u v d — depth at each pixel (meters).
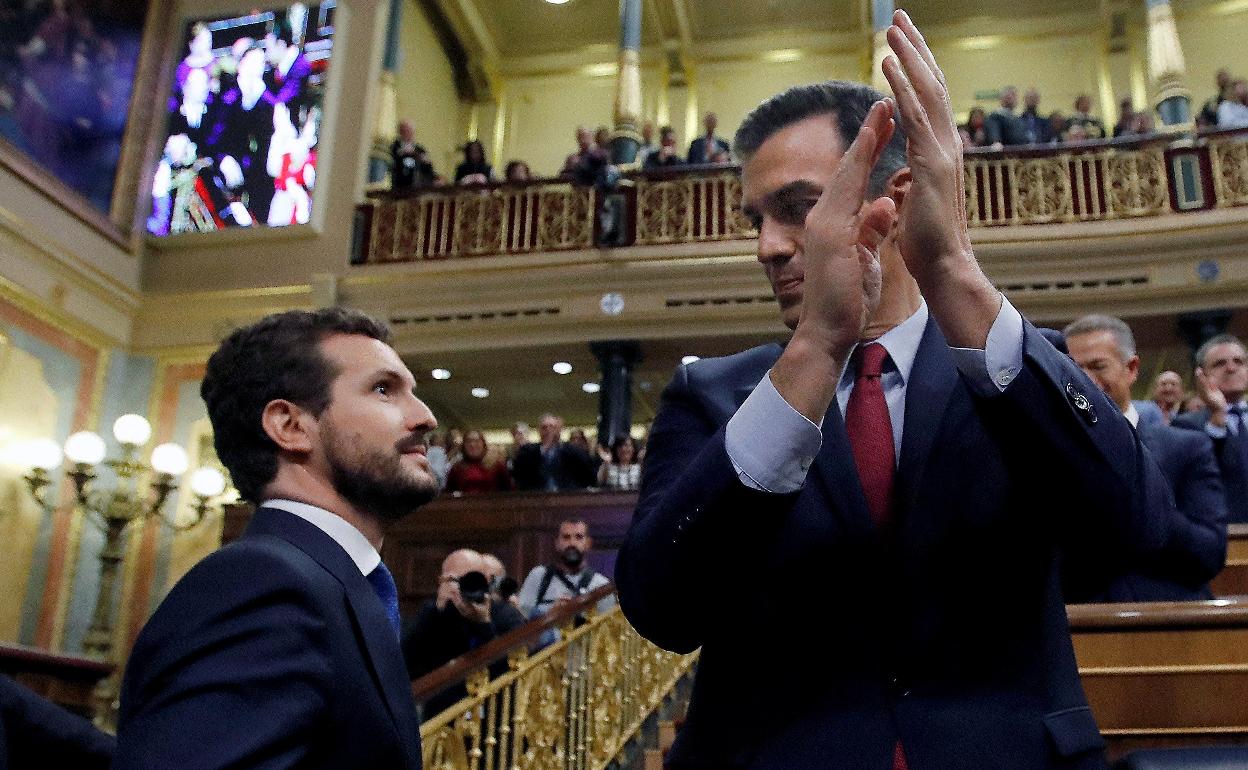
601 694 4.21
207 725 1.04
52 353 9.46
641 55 14.01
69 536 9.41
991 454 0.91
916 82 0.90
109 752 1.63
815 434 0.86
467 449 8.79
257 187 10.83
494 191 10.40
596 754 4.07
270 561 1.20
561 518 8.10
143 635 1.15
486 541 8.21
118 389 10.22
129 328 10.45
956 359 0.89
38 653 3.55
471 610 3.52
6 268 8.93
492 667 3.57
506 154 14.12
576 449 8.58
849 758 0.84
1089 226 9.24
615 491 8.07
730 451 0.87
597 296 9.89
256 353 1.44
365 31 11.31
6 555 8.74
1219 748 1.06
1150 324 9.24
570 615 3.71
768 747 0.87
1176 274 9.01
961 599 0.89
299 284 10.38
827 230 0.86
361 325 1.50
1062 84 13.05
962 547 0.89
